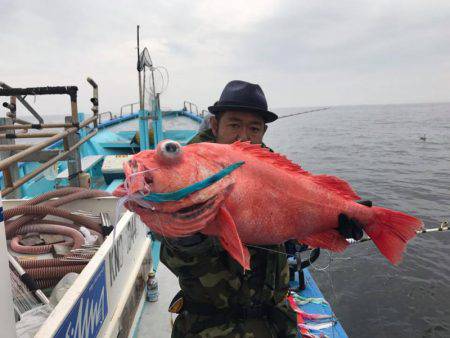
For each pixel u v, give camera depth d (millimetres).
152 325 2727
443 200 11164
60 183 5000
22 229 2623
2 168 2203
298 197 1547
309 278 3758
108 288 2084
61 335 1451
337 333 2867
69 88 3887
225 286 1636
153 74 6230
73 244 2619
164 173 1263
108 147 8453
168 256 1630
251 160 1467
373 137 34562
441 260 6910
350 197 1719
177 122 11469
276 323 1844
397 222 1708
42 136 3967
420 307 5504
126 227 2541
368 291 5906
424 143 28328
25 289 1905
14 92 3797
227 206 1368
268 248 1738
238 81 1820
